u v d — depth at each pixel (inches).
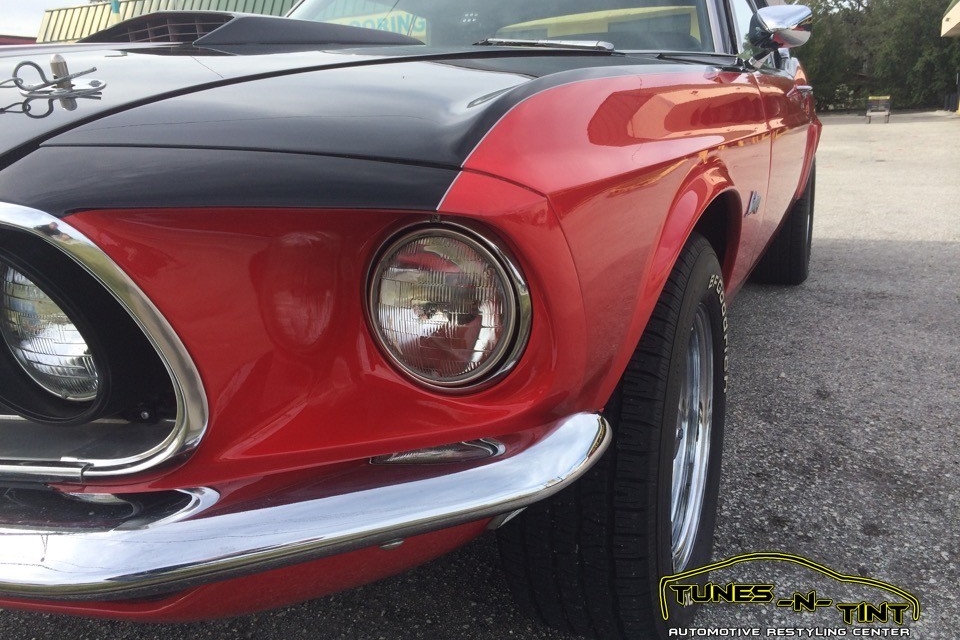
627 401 48.4
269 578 38.0
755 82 83.7
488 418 38.3
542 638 58.6
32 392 39.5
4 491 39.7
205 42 63.6
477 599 63.5
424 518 36.3
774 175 92.1
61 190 34.8
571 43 68.5
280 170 36.1
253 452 37.9
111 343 36.9
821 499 76.2
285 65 52.6
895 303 143.1
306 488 37.1
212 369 36.8
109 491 38.4
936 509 74.1
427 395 38.6
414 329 37.5
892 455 84.7
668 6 85.0
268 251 36.7
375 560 40.0
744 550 68.4
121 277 34.5
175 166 36.2
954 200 262.4
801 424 92.9
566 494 48.6
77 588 35.1
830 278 163.6
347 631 60.2
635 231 45.7
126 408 39.2
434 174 36.0
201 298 36.0
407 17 90.5
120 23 75.7
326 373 38.7
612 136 46.9
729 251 74.7
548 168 39.2
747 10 107.7
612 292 42.5
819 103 1094.4
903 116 872.9
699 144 58.7
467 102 43.1
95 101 43.3
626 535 48.8
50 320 37.7
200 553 35.0
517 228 35.6
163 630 61.7
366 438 38.6
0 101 44.2
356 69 51.6
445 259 36.5
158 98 44.0
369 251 37.6
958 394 100.6
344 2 96.0
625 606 51.6
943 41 1026.1
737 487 78.7
